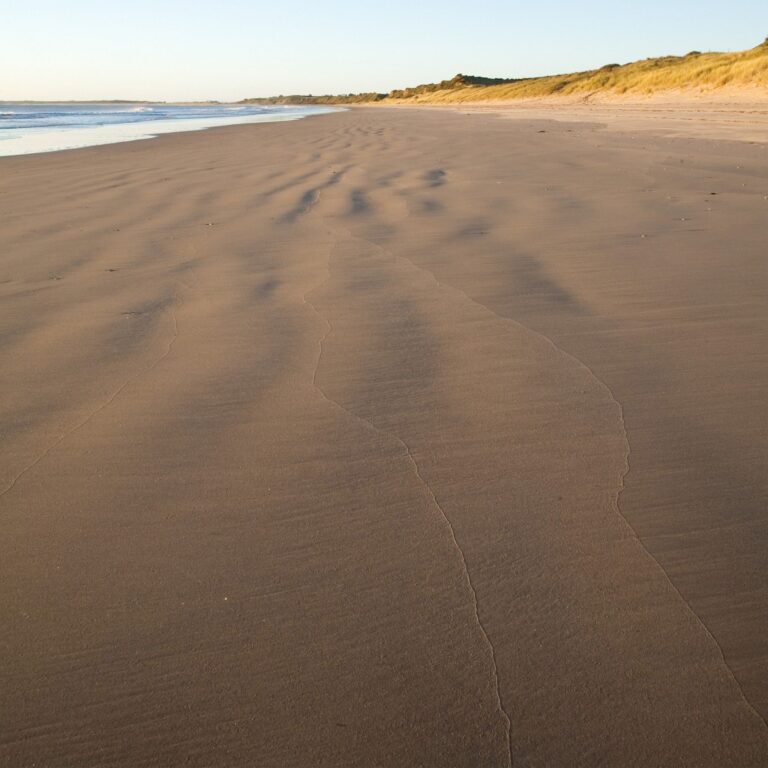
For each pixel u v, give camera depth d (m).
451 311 3.19
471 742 1.17
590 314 3.11
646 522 1.69
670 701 1.23
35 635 1.40
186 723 1.21
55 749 1.17
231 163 9.89
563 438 2.08
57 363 2.66
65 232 5.11
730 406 2.24
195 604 1.47
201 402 2.33
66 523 1.73
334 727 1.20
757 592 1.47
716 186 6.52
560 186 6.74
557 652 1.33
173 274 3.90
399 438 2.10
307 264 4.05
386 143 13.16
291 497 1.82
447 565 1.57
